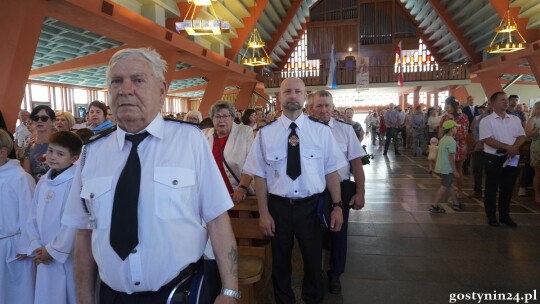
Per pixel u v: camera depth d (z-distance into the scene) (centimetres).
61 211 213
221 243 128
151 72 120
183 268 121
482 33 1444
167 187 115
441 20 1669
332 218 230
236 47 1403
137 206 113
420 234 406
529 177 553
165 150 120
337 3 1978
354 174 286
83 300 127
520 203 522
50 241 212
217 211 127
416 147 1123
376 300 271
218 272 131
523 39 1141
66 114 365
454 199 498
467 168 817
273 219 230
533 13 1112
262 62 1278
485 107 786
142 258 113
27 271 230
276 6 1597
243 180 267
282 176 225
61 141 214
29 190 231
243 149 301
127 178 114
